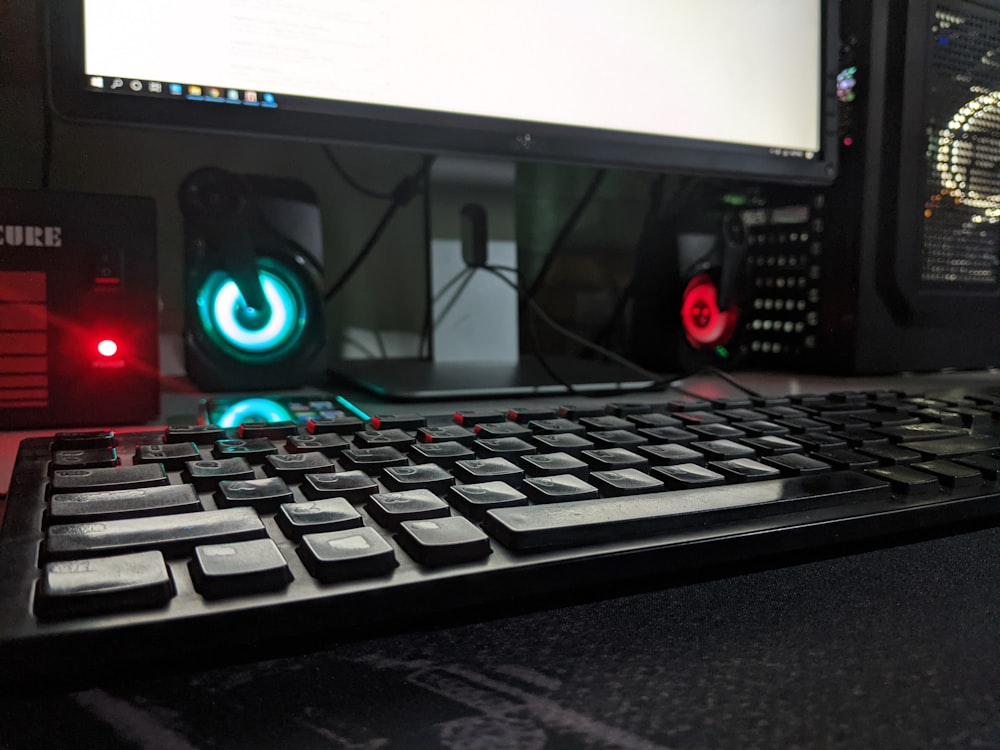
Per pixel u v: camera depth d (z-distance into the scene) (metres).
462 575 0.22
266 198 0.60
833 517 0.29
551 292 0.89
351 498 0.27
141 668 0.20
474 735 0.18
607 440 0.36
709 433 0.38
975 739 0.18
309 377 0.62
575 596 0.25
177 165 0.71
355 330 0.79
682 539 0.26
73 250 0.47
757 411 0.45
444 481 0.29
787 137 0.71
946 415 0.45
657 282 0.78
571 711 0.19
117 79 0.47
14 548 0.23
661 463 0.33
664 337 0.77
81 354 0.47
